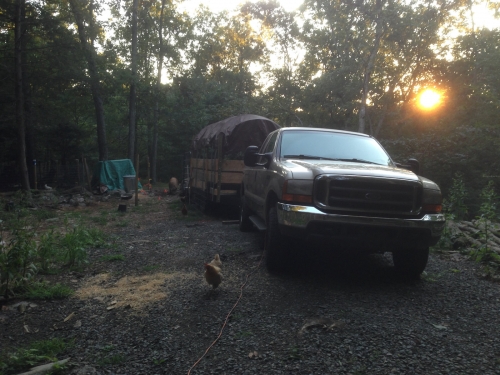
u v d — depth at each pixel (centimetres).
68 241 666
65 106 2606
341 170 525
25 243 562
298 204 520
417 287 553
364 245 512
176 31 3344
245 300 488
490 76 2097
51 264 657
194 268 635
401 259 581
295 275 588
